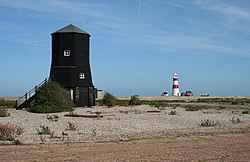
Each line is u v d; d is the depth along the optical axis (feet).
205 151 65.21
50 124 113.29
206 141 78.18
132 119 130.11
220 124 118.21
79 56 210.38
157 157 59.26
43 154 61.67
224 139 81.41
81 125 110.63
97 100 254.06
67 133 92.43
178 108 199.41
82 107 203.62
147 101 293.84
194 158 58.70
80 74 209.05
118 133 93.76
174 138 83.10
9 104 238.89
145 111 171.01
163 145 72.28
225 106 226.79
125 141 78.02
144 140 79.66
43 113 162.81
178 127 108.99
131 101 235.40
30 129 100.22
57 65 208.64
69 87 205.36
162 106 217.36
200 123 120.78
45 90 175.94
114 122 119.34
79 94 207.21
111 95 222.89
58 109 169.89
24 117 140.67
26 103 189.88
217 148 68.69
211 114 157.79
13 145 71.31
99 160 56.59
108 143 74.84
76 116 140.97
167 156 60.18
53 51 211.82
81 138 83.76
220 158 58.90
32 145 71.41
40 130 97.04
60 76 206.39
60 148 67.97
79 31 212.02
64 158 58.18
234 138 83.15
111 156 59.98
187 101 327.06
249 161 56.70
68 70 206.59
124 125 111.24
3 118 135.74
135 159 57.52
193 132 96.32
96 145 71.97
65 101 176.45
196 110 182.19
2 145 71.10
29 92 191.52
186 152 64.08
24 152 63.52
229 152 64.34
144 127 107.34
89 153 62.75
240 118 139.95
